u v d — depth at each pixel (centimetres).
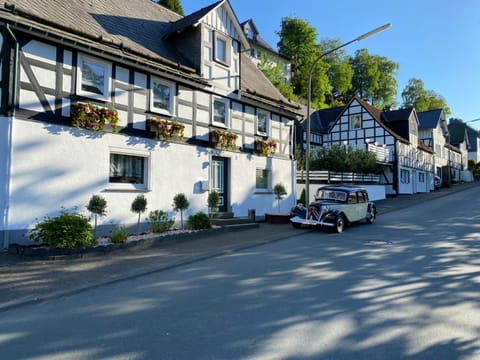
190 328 469
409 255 925
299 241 1160
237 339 437
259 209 1756
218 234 1283
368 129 3678
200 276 729
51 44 1005
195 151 1423
